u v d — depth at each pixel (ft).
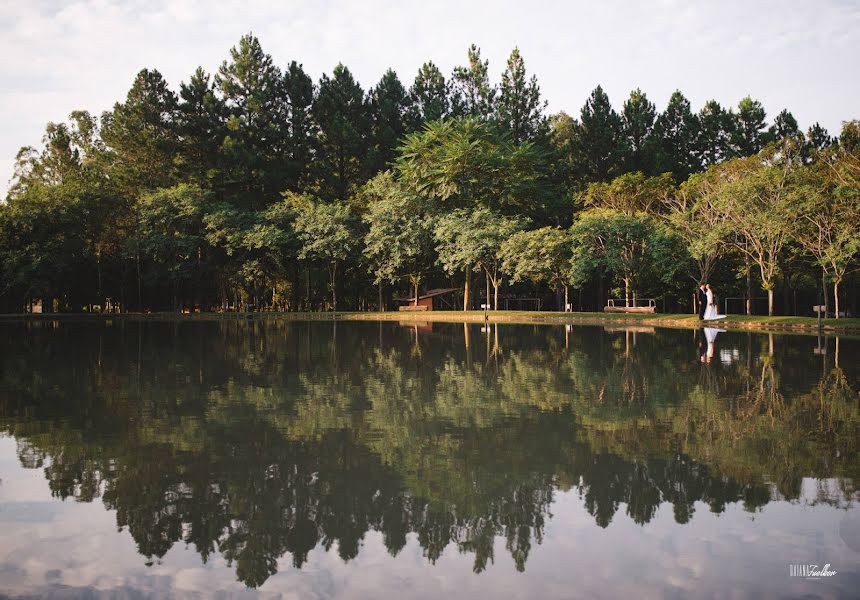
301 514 20.26
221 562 17.03
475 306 202.18
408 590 15.47
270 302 230.89
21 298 188.03
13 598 15.11
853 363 55.36
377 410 35.42
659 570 16.40
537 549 17.75
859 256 115.75
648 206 155.33
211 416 33.83
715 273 153.48
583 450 27.12
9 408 36.06
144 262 196.34
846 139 109.91
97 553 17.56
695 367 53.26
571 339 84.43
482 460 25.75
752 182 118.21
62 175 212.02
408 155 173.88
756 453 26.61
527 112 212.84
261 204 211.00
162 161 203.41
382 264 175.22
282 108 215.92
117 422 32.40
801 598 14.94
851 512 20.12
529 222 163.94
